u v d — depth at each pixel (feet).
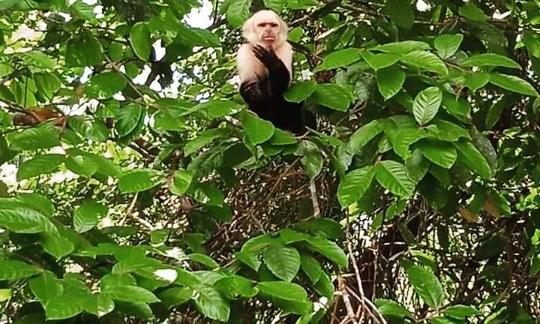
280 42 13.76
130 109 9.93
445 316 8.89
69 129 9.48
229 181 10.50
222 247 13.28
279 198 13.51
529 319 12.20
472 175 10.74
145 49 11.09
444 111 9.37
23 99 12.37
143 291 6.86
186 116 10.08
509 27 12.63
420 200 14.66
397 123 8.91
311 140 9.65
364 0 13.69
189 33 11.34
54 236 7.38
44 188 16.24
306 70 15.20
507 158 12.98
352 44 13.56
